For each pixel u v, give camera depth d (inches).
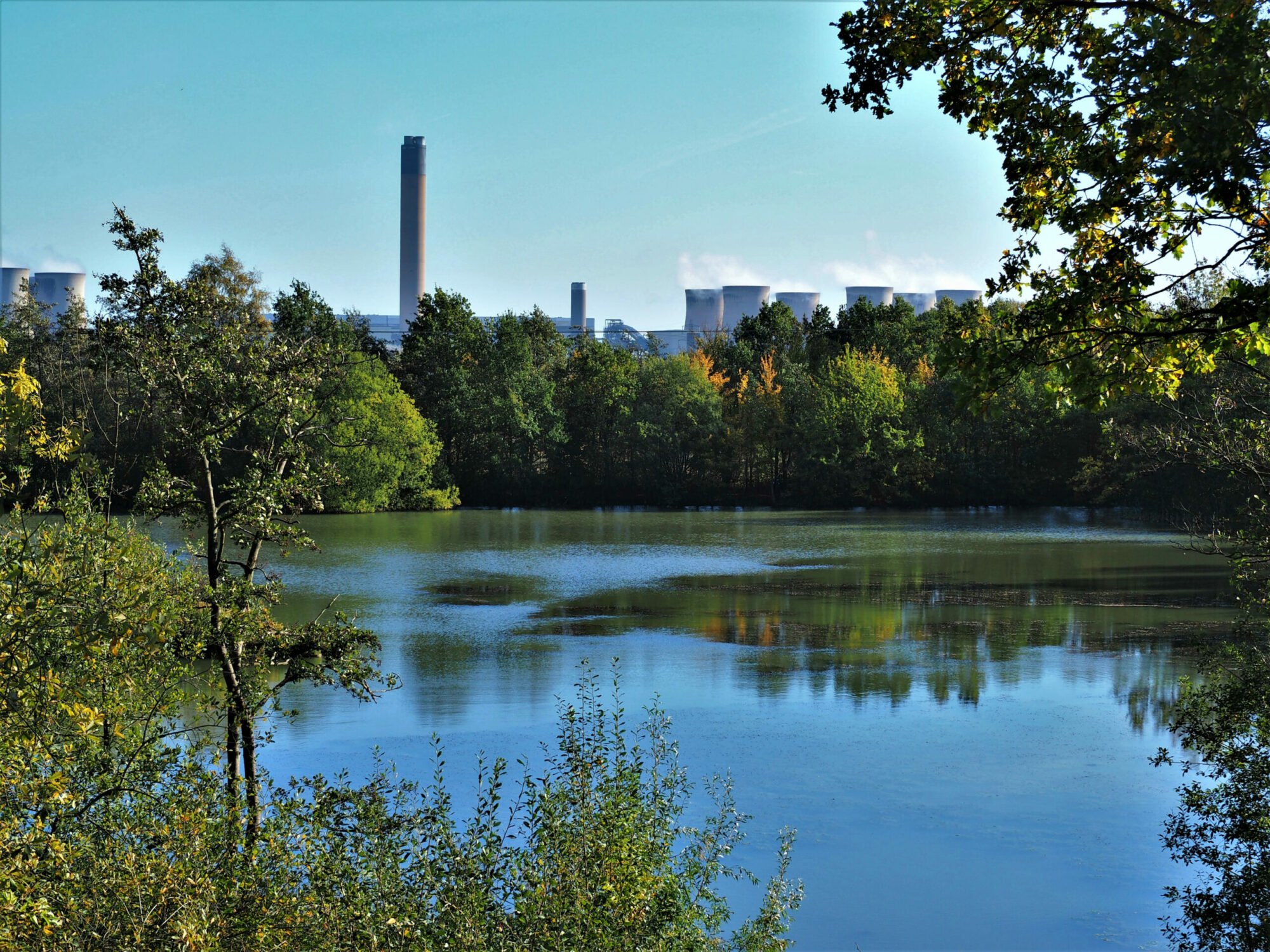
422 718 951.0
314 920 350.0
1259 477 569.0
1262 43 292.5
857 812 718.5
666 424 3828.7
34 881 313.9
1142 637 1342.3
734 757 841.5
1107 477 2844.5
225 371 694.5
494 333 4050.2
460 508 3654.0
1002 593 1700.3
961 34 355.9
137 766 424.8
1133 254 343.9
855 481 3639.3
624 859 370.9
